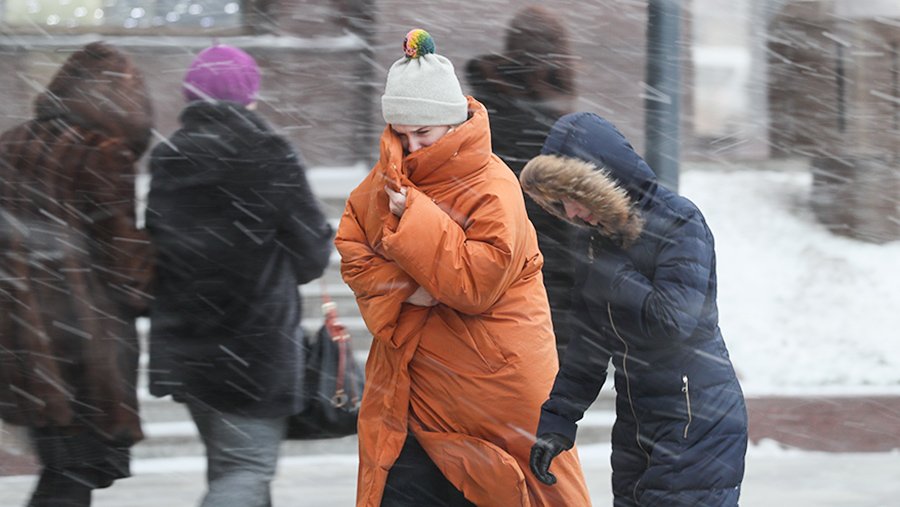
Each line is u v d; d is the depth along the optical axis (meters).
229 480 15.60
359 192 14.37
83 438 15.64
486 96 20.62
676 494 13.17
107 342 15.56
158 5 36.28
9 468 21.45
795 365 27.67
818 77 38.53
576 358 13.88
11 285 15.25
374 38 35.62
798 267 33.59
